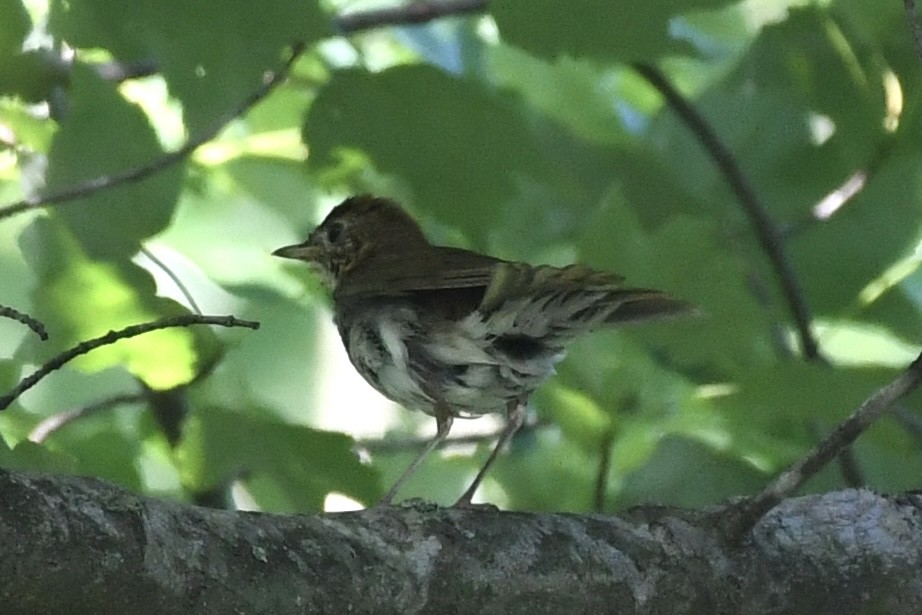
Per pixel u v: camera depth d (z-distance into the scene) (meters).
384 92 10.45
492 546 7.01
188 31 9.69
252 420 9.94
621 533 7.45
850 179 12.98
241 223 13.40
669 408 9.79
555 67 13.56
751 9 14.57
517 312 8.59
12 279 12.84
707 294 10.08
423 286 9.48
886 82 11.88
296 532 6.54
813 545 7.82
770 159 13.59
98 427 11.38
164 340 10.51
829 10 12.27
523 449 12.44
